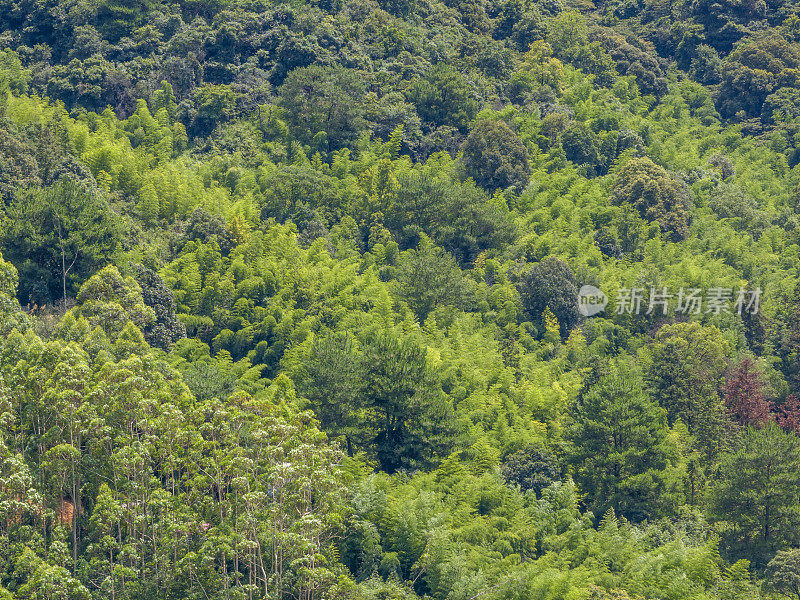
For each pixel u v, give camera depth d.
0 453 179.00
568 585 199.38
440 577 199.50
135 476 182.50
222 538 174.25
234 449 190.00
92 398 189.88
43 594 162.25
